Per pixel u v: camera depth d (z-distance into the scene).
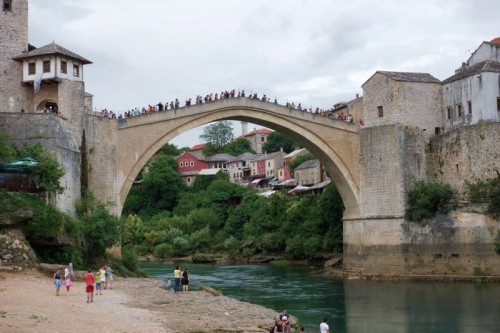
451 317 42.56
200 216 112.88
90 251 49.75
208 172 141.00
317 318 42.94
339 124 69.19
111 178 55.88
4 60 54.28
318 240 82.44
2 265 40.03
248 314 36.22
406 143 66.44
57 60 52.44
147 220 126.44
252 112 66.19
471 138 63.41
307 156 130.88
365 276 65.94
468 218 61.78
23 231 42.44
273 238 91.88
